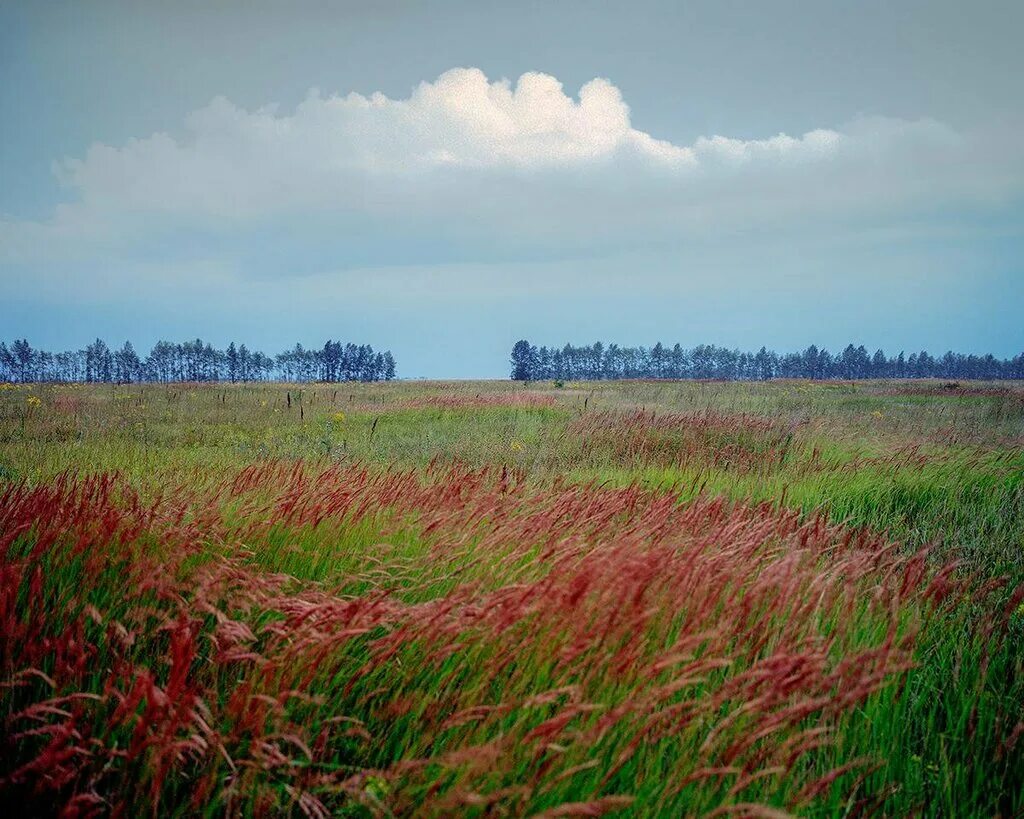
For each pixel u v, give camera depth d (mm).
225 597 3018
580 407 18016
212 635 2613
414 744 2322
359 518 4512
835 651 3039
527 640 2523
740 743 2062
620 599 2461
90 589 3051
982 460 8938
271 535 4133
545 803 2012
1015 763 2785
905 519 7078
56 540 3330
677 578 2975
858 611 3410
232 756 2318
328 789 2090
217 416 16031
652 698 2066
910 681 3324
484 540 3805
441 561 3727
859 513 7016
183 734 2285
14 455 8461
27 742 2322
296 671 2492
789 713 2074
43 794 2104
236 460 8602
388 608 2656
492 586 3396
